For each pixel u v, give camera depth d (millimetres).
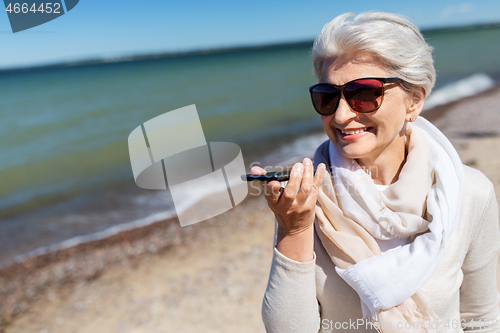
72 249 6320
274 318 1077
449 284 1201
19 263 5996
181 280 5113
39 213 8109
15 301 5055
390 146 1280
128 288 5090
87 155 13938
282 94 27359
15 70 101188
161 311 4504
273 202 962
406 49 1071
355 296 1211
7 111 26875
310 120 17094
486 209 1243
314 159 1388
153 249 6082
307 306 1064
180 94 31016
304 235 1038
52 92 37562
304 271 1047
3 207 8641
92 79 52031
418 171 1224
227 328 4070
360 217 1202
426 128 1386
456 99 18250
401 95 1129
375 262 1157
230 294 4668
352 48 1077
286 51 116812
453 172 1247
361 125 1132
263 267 5199
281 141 13148
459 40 75938
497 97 17484
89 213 7820
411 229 1197
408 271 1139
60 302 4957
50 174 11555
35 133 18984
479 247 1264
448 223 1170
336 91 1124
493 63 34375
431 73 1157
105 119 22156
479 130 10914
